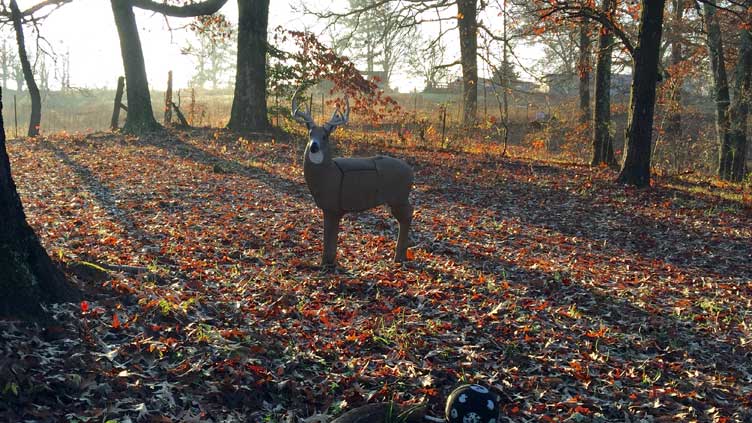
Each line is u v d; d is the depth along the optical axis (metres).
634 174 17.38
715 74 23.84
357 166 8.84
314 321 7.09
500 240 11.75
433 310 7.73
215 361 5.66
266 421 5.02
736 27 23.73
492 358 6.61
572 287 9.07
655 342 7.34
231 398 5.22
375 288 8.36
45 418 4.39
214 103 50.75
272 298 7.56
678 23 27.05
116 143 20.84
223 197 13.67
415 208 13.97
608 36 21.33
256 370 5.61
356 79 25.75
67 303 5.89
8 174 5.57
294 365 5.89
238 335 6.21
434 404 5.60
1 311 5.27
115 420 4.49
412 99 49.44
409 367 6.14
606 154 21.31
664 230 13.38
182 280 7.74
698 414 5.78
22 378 4.60
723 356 7.16
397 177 9.17
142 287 6.94
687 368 6.77
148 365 5.41
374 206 9.09
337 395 5.58
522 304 8.18
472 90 33.62
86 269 6.80
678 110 25.19
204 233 10.58
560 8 17.77
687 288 9.55
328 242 9.11
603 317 8.04
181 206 12.60
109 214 11.55
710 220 14.22
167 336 5.95
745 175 22.97
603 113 21.30
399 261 9.66
